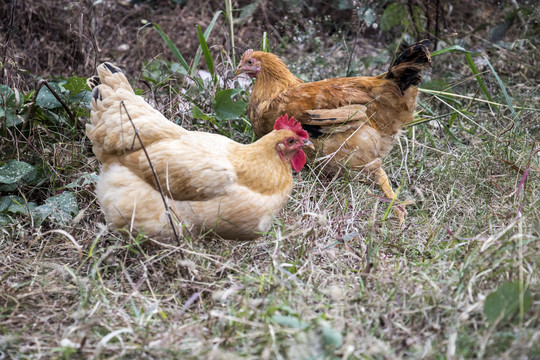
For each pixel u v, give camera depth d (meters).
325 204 4.38
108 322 3.10
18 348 2.90
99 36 7.01
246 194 3.51
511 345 2.69
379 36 7.79
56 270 3.62
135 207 3.56
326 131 4.70
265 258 3.85
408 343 2.83
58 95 4.85
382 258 3.76
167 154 3.52
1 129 4.49
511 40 7.46
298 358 2.64
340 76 6.56
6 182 4.17
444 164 5.03
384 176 4.79
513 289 2.89
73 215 4.25
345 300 3.22
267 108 4.87
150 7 7.94
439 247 3.89
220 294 3.12
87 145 4.88
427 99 5.81
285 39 7.08
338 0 7.95
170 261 3.63
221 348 2.83
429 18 7.16
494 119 5.71
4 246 3.95
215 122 5.19
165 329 3.05
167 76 5.73
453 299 3.13
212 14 7.96
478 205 4.39
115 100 3.70
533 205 3.99
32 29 6.49
